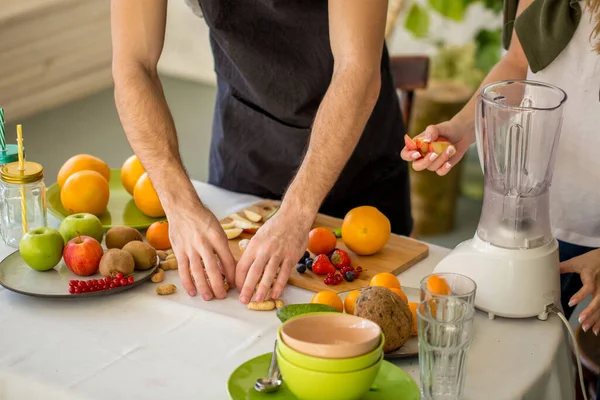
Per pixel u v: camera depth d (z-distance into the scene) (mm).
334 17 1467
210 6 1716
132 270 1387
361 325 1046
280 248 1354
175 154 1500
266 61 1764
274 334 1245
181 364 1161
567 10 1490
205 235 1383
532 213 1291
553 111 1251
